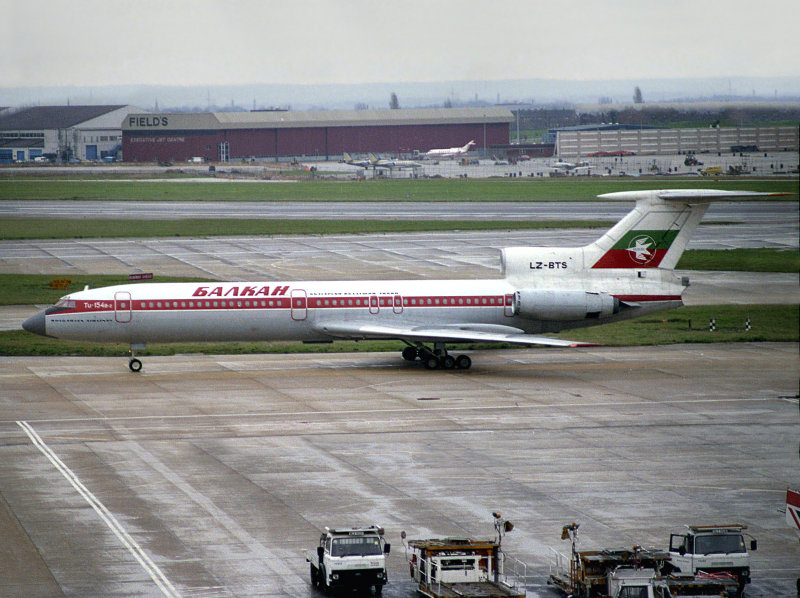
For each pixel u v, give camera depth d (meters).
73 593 101.56
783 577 109.00
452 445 158.50
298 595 102.56
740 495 135.12
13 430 165.50
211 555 112.50
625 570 101.12
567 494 135.00
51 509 126.69
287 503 130.12
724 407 184.88
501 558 106.00
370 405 185.50
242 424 170.62
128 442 158.62
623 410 182.38
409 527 121.62
